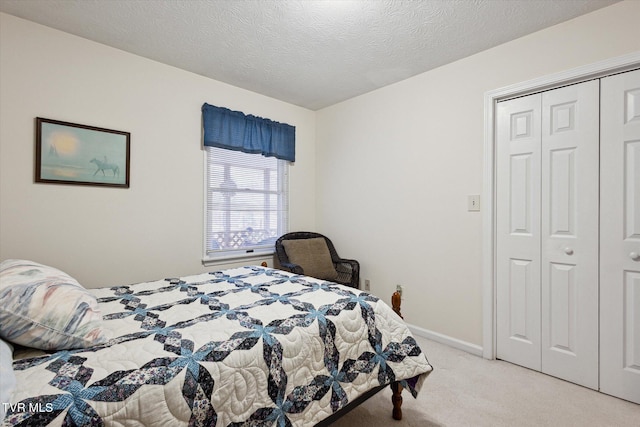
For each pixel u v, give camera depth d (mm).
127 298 1642
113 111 2342
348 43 2271
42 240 2066
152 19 1998
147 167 2514
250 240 3250
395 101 2959
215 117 2861
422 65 2607
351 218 3381
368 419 1631
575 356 1983
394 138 2969
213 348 1073
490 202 2326
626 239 1817
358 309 1536
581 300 1965
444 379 2035
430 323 2699
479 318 2398
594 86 1919
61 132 2121
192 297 1667
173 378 931
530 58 2139
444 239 2607
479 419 1631
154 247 2559
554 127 2074
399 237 2932
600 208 1899
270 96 3324
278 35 2170
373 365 1460
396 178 2953
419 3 1822
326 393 1268
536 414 1672
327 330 1350
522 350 2209
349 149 3400
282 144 3418
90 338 1062
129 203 2428
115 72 2352
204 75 2820
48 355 998
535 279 2152
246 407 1049
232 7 1875
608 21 1839
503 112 2305
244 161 3193
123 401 835
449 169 2574
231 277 2143
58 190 2123
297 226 3635
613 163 1855
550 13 1914
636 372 1774
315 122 3789
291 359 1199
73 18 1988
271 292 1760
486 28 2076
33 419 723
